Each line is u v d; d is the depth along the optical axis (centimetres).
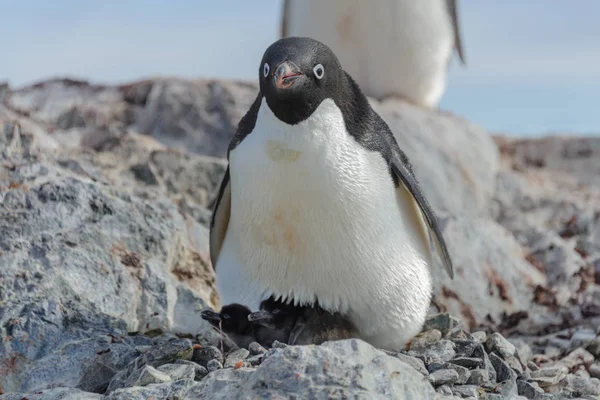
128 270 618
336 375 414
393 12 1073
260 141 493
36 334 552
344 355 422
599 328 704
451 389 486
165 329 600
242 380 436
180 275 679
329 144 490
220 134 1117
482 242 839
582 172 1277
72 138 965
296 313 528
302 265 516
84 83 1241
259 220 507
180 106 1138
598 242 1020
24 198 629
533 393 523
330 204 495
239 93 1155
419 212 558
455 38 1162
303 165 487
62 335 557
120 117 1142
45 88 1214
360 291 522
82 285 592
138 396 453
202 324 614
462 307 781
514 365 565
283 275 521
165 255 648
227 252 549
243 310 532
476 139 1129
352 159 499
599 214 1063
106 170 843
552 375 559
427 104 1169
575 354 654
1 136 765
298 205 496
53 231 615
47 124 1043
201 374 495
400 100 1128
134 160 917
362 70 1128
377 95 1136
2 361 537
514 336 763
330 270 514
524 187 1112
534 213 1079
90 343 551
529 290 820
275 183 492
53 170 668
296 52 487
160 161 903
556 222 1066
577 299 828
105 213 641
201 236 723
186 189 898
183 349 513
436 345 546
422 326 571
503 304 798
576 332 721
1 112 894
